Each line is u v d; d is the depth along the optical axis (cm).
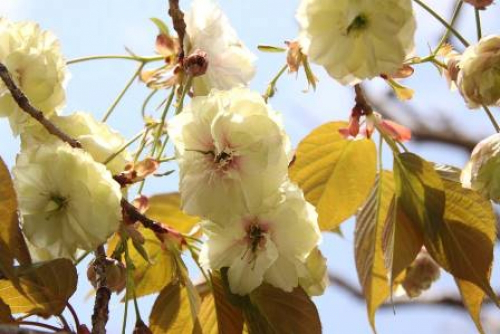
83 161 63
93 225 63
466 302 67
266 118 63
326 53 67
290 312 65
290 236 65
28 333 56
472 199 67
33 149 63
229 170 63
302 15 67
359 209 70
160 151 66
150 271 68
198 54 68
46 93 67
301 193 65
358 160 70
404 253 66
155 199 69
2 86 67
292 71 69
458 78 69
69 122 67
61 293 62
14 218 61
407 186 67
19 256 61
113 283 64
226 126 63
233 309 65
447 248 66
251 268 64
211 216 63
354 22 66
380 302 69
